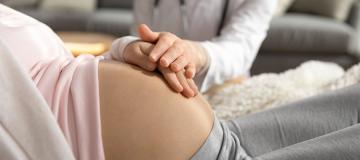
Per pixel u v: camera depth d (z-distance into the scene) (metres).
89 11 4.18
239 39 1.40
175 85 0.85
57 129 0.73
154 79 0.85
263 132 1.05
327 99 1.08
